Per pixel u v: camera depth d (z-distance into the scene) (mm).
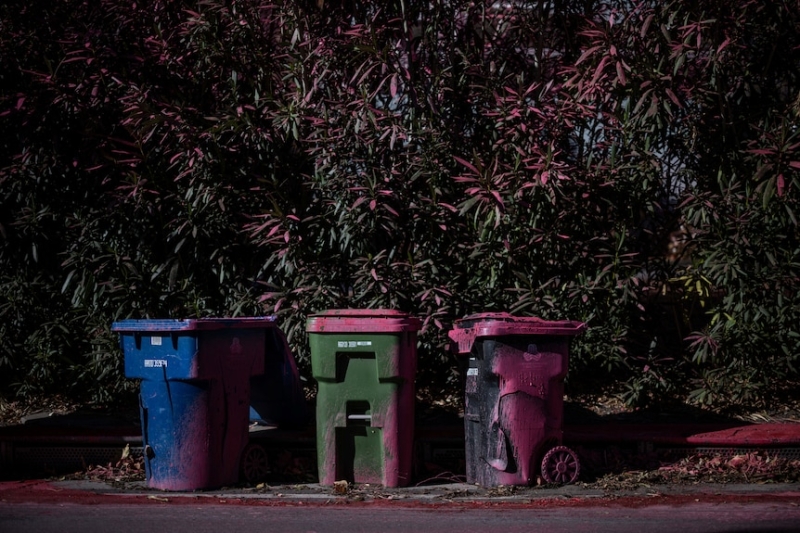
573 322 7098
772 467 7309
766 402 8594
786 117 8570
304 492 6926
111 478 7328
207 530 5836
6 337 8805
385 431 7039
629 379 8688
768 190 8148
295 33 8891
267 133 8688
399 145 8859
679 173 8898
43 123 9133
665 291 9070
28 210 8867
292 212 8609
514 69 9672
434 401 8781
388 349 6988
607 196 8766
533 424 6988
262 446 7629
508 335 6949
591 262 8727
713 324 8711
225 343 6980
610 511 6281
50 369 8820
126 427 7938
